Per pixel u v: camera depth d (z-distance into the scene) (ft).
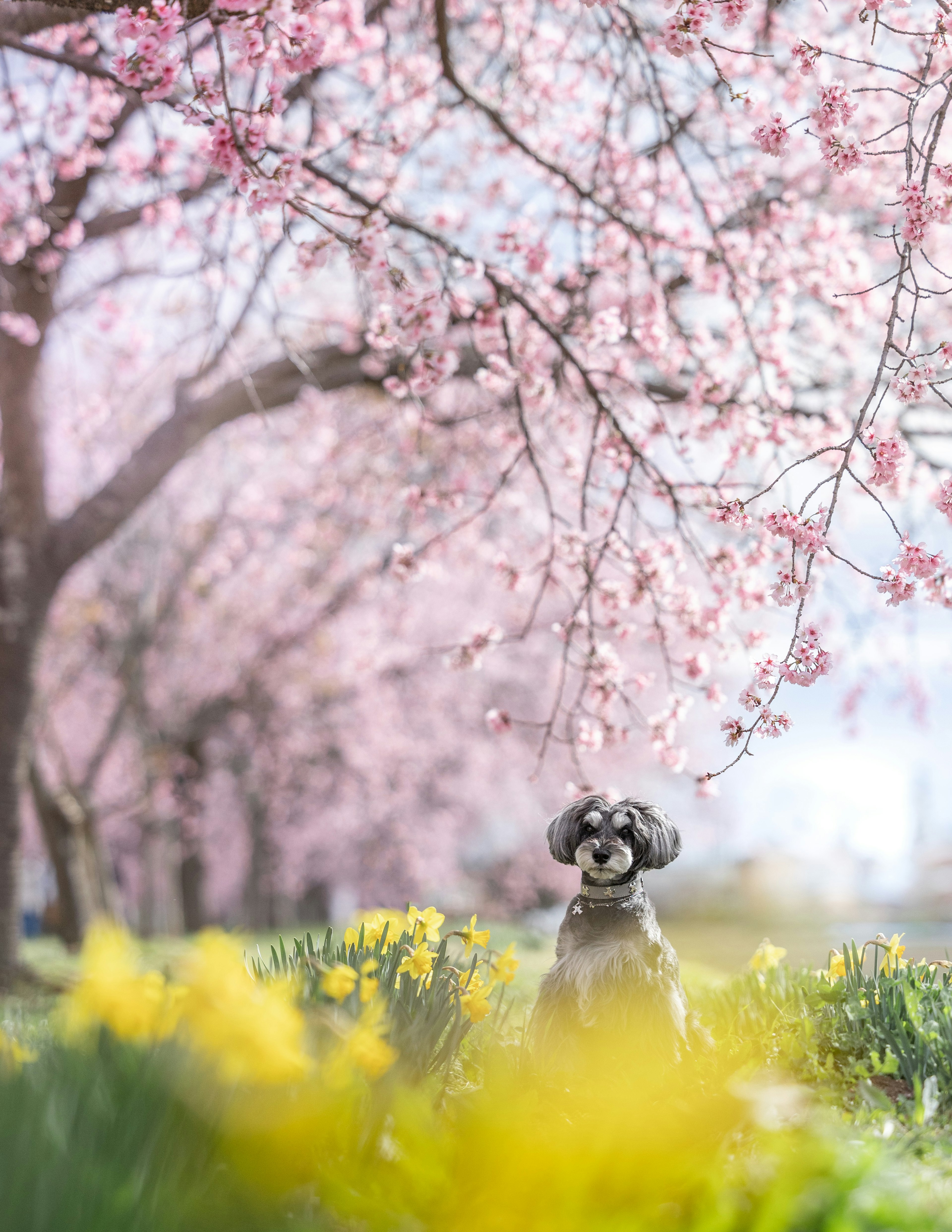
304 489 55.01
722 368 25.48
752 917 98.22
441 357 20.31
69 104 29.81
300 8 15.96
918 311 29.66
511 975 13.87
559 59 28.58
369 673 59.00
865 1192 7.97
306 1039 8.71
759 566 22.71
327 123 26.99
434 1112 9.42
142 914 63.52
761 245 26.09
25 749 35.63
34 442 34.73
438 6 21.75
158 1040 7.68
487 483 37.78
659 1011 13.14
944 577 14.38
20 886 35.63
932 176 16.53
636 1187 7.32
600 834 14.20
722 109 25.82
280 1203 7.23
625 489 21.30
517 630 62.59
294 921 98.78
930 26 22.68
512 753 70.49
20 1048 8.54
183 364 50.26
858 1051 13.35
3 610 34.65
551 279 24.75
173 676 64.08
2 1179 6.13
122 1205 6.31
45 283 32.94
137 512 55.06
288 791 75.15
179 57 15.74
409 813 79.15
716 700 22.39
